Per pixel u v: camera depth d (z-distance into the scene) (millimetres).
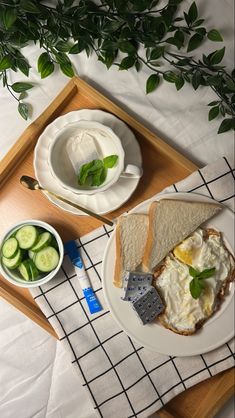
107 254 726
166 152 730
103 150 721
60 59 734
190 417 733
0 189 760
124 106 768
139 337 722
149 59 733
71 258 740
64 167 717
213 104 736
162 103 766
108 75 766
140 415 733
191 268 701
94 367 739
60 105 740
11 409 806
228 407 769
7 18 657
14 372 802
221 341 718
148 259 714
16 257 706
